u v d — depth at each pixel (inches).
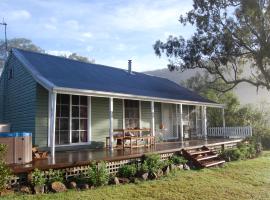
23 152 379.2
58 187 339.6
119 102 686.5
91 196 330.6
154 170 437.4
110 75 725.3
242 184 437.4
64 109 569.9
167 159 511.2
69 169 383.6
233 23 919.7
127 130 575.8
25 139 383.9
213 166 542.6
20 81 596.7
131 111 718.5
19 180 339.0
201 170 506.3
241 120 1053.2
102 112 641.0
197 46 974.4
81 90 493.7
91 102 619.8
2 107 684.7
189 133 882.8
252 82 1021.8
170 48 1017.5
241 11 877.8
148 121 764.6
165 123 821.2
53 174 362.0
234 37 935.0
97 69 733.3
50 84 462.6
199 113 960.9
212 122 1056.2
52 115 449.1
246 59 1066.7
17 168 332.2
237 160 634.2
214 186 415.2
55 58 668.1
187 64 1008.9
